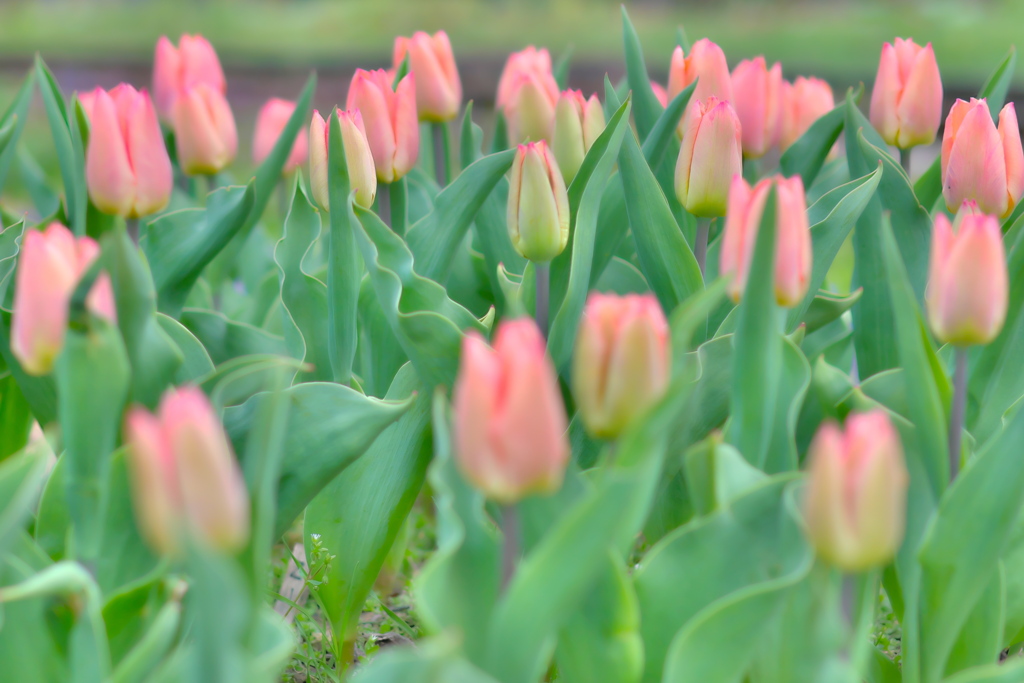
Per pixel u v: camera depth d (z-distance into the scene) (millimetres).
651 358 1484
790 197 1547
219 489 1441
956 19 11359
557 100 1821
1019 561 1642
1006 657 1702
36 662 1548
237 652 1456
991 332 1551
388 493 1714
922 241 1729
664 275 1721
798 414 1664
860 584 1535
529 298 1725
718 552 1535
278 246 1777
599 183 1688
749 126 1825
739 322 1557
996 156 1688
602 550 1465
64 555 1619
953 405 1592
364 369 1788
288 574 1836
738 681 1517
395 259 1690
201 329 1773
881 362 1745
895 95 1811
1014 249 1670
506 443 1452
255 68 4695
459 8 12844
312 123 1725
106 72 5047
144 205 1692
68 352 1530
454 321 1700
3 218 1892
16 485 1555
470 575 1523
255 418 1616
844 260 2506
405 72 1852
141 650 1504
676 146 1831
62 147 1806
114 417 1544
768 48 9781
